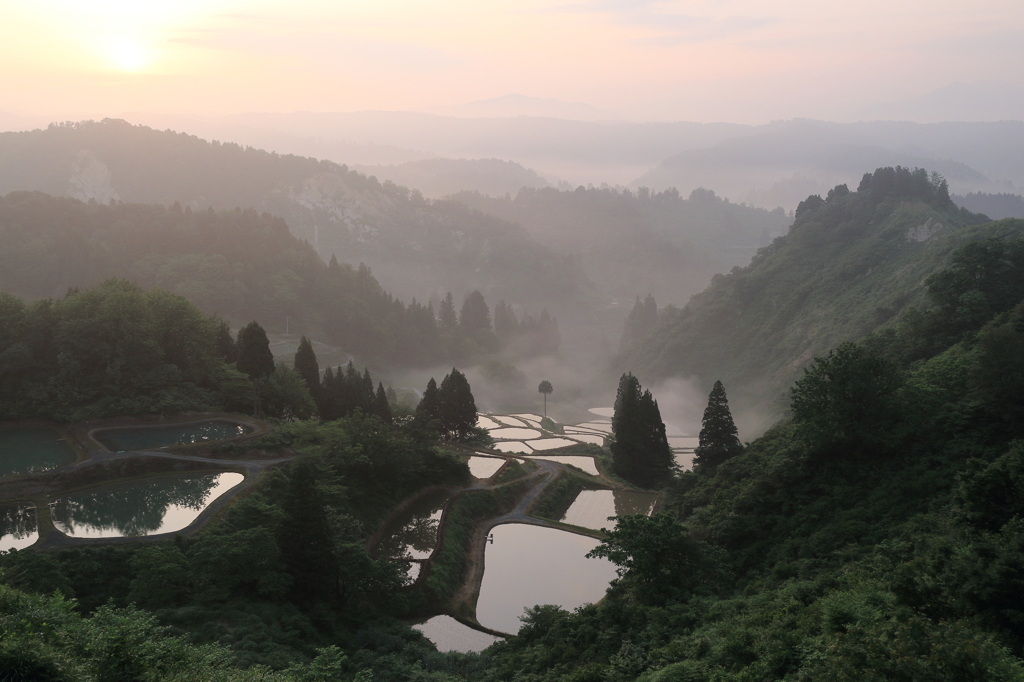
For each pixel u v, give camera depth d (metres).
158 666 24.42
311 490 47.44
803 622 28.67
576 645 37.09
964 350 62.59
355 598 47.50
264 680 27.36
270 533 45.66
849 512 46.44
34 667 20.28
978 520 31.64
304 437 71.38
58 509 54.16
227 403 82.31
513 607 54.41
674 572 41.69
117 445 67.44
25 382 74.62
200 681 24.86
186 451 65.88
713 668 27.52
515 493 82.81
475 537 69.44
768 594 36.25
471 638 49.06
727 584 42.88
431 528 66.38
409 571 56.62
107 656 23.12
